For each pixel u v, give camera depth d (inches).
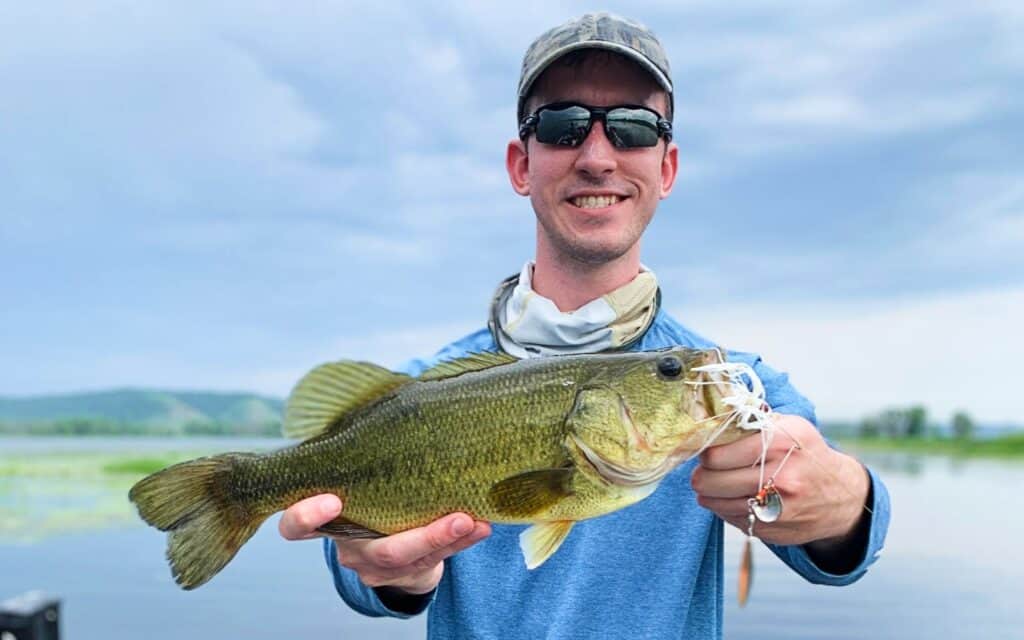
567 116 30.5
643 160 31.0
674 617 28.0
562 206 31.1
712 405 25.1
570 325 31.2
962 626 99.2
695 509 29.4
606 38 30.4
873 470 26.1
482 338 34.1
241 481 27.6
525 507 25.6
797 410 28.9
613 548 29.0
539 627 28.4
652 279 32.7
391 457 26.5
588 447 25.8
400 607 29.2
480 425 26.1
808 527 23.6
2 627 40.6
